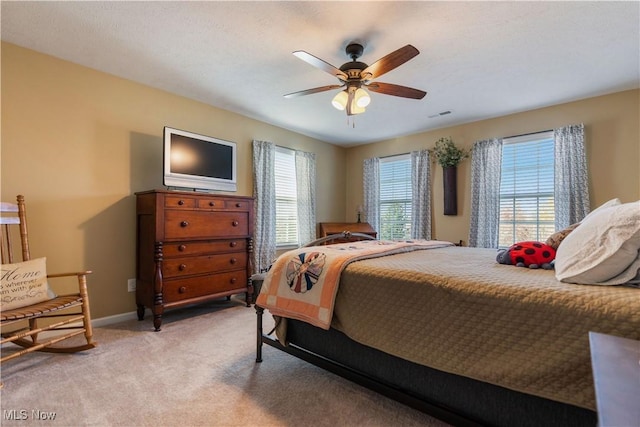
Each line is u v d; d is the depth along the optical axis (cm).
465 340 130
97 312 293
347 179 598
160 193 286
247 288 360
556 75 300
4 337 235
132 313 316
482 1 199
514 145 409
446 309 137
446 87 328
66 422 152
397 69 290
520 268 163
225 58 274
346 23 223
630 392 58
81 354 229
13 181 250
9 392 178
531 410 120
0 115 245
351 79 239
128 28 231
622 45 248
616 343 81
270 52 264
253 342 255
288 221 489
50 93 268
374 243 266
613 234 121
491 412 129
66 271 276
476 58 270
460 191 452
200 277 317
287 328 210
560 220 363
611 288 115
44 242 265
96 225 294
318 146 543
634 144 327
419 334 143
